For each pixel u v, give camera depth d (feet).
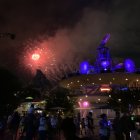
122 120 47.52
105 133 46.01
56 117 80.79
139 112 202.49
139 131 55.57
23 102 184.24
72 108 201.67
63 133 12.76
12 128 61.93
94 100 243.19
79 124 114.32
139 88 215.72
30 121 48.88
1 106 172.65
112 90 215.51
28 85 223.51
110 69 303.68
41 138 53.26
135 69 303.27
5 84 180.24
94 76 299.17
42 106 190.29
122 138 47.32
